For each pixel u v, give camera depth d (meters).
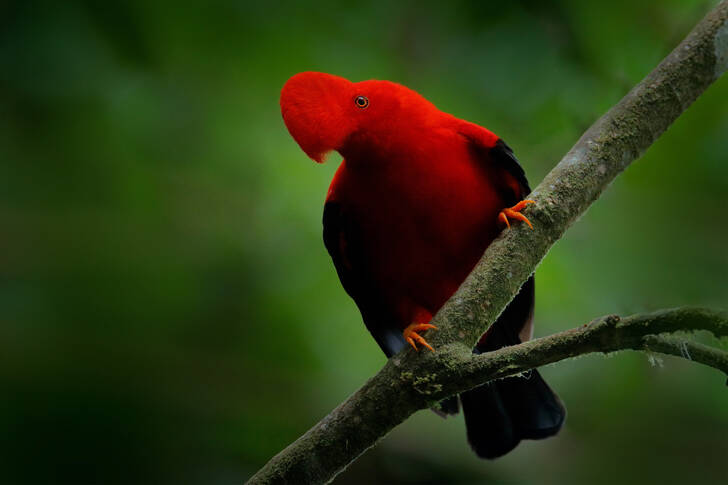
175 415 10.13
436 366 5.42
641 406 10.54
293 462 5.61
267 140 10.98
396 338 7.94
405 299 7.62
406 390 5.48
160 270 10.88
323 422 5.66
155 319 10.67
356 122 6.57
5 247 10.75
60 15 11.14
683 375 10.50
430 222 6.99
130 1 11.10
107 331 10.50
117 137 11.23
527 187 7.22
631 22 11.15
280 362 10.48
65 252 10.86
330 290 10.48
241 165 11.19
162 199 11.20
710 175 11.09
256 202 11.02
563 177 5.69
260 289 10.73
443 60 11.57
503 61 11.34
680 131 11.06
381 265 7.43
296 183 10.52
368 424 5.56
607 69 11.13
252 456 10.17
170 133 11.24
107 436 9.84
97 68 11.18
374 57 11.48
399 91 6.85
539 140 11.23
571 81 11.19
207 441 10.08
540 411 7.65
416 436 10.84
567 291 10.27
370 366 10.35
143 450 9.90
